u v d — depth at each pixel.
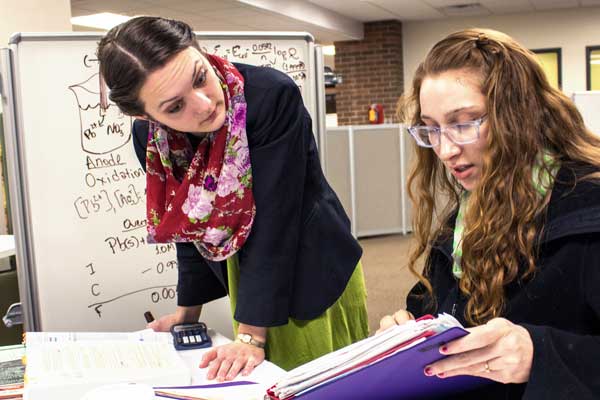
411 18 8.51
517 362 0.72
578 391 0.70
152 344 1.11
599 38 7.88
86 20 7.46
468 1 7.38
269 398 0.80
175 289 1.66
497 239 0.84
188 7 6.52
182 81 0.92
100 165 1.56
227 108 1.04
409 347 0.69
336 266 1.20
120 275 1.61
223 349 1.08
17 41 1.47
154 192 1.14
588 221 0.76
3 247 1.95
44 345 1.08
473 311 0.91
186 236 1.10
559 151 0.85
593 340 0.73
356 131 5.71
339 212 1.25
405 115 1.01
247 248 1.10
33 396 0.89
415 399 0.83
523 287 0.85
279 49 1.69
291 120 1.07
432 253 1.06
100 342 1.11
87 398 0.81
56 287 1.55
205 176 1.06
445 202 1.05
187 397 0.88
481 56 0.84
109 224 1.59
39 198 1.52
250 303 1.09
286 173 1.07
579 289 0.79
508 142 0.82
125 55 0.91
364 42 8.78
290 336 1.21
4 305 1.99
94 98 1.54
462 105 0.84
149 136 1.13
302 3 7.25
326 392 0.73
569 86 8.10
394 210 5.99
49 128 1.51
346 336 1.32
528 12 8.16
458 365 0.73
